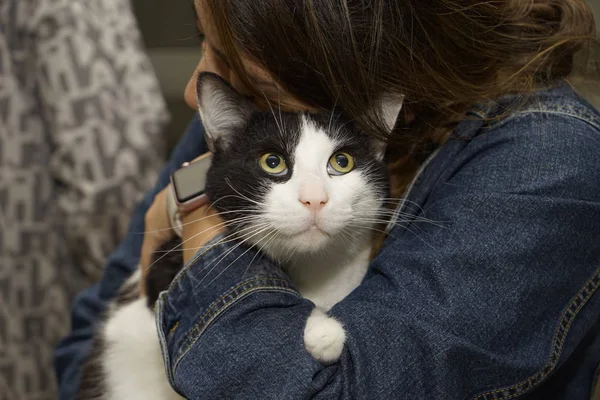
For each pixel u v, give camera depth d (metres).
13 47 1.95
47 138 1.95
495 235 0.83
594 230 0.88
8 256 1.90
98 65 1.96
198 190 1.11
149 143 1.96
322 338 0.80
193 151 1.51
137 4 2.24
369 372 0.78
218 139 1.13
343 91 0.95
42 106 1.93
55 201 1.95
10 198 1.90
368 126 1.01
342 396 0.79
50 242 1.94
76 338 1.59
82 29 1.95
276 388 0.80
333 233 1.05
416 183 1.04
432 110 1.03
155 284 1.20
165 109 2.08
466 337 0.80
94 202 1.89
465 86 0.96
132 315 1.29
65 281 1.97
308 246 1.04
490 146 0.94
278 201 1.03
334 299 1.15
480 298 0.81
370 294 0.85
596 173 0.88
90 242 1.92
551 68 1.00
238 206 1.06
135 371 1.23
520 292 0.82
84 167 1.89
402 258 0.87
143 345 1.23
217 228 1.06
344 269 1.14
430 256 0.84
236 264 0.95
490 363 0.82
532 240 0.83
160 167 1.99
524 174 0.87
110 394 1.25
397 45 0.93
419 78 0.95
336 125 1.09
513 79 0.98
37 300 1.93
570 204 0.85
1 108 1.90
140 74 2.02
